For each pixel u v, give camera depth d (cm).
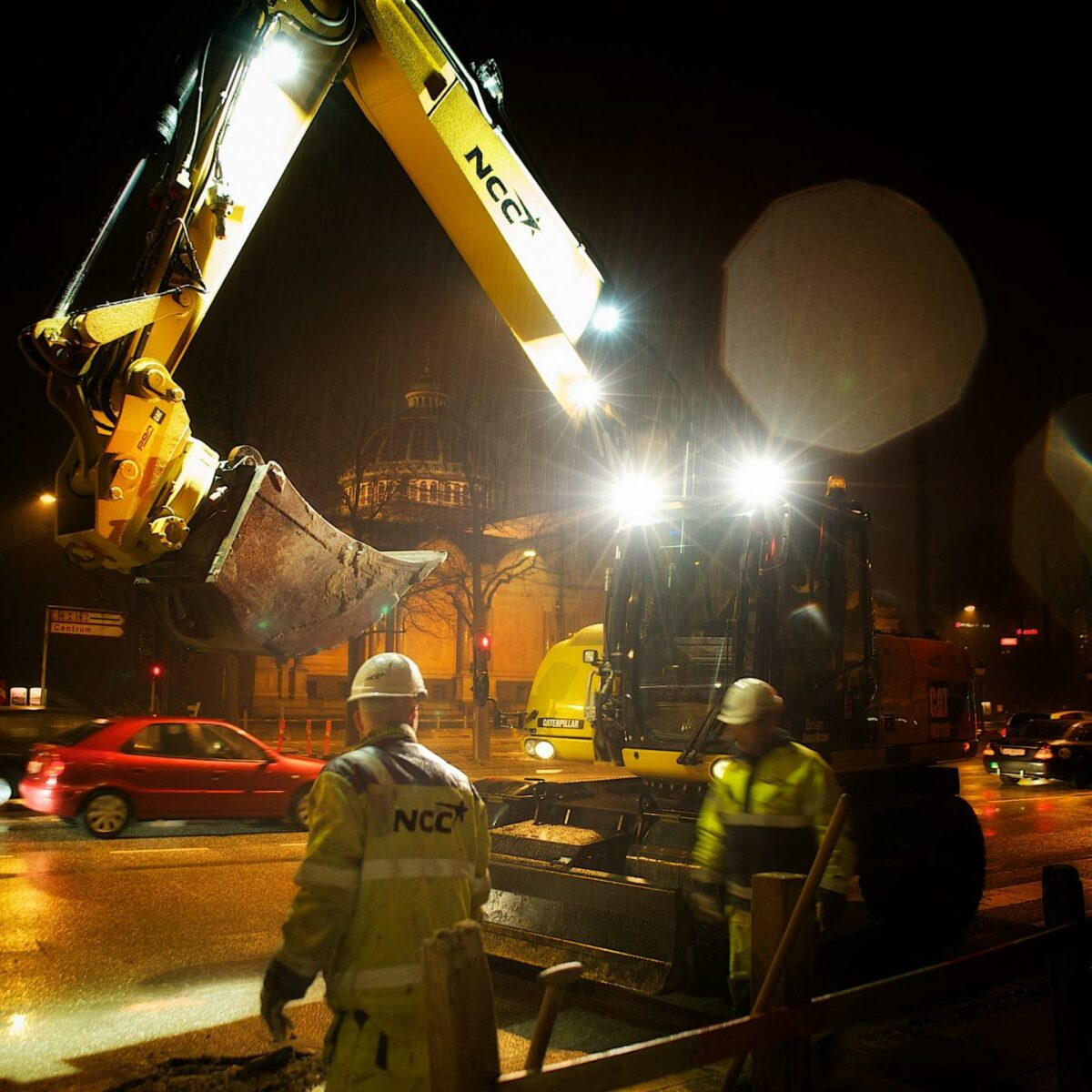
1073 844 1374
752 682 537
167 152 488
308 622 491
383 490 3219
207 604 468
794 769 517
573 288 709
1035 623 5991
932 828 824
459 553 3947
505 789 778
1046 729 2236
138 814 1231
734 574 695
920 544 3231
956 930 830
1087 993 448
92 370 448
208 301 479
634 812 713
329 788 319
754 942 369
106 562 435
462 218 662
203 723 1313
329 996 310
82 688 4153
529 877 662
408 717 349
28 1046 539
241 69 500
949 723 940
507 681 6188
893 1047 562
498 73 677
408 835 321
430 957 250
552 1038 561
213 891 928
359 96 634
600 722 754
